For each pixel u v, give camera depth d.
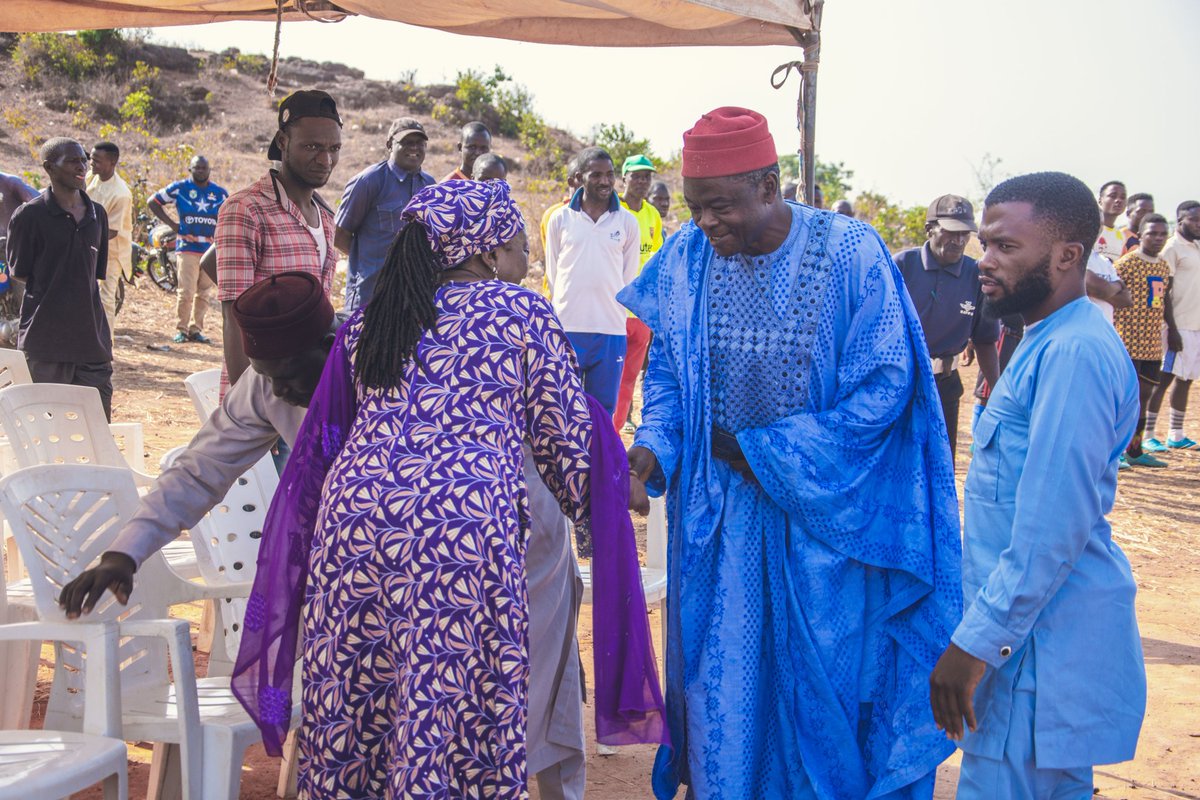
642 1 4.76
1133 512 8.54
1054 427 2.42
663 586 4.13
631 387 9.01
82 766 2.65
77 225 6.69
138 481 4.40
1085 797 2.63
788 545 3.19
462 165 8.25
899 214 29.30
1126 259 9.95
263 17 5.67
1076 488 2.41
